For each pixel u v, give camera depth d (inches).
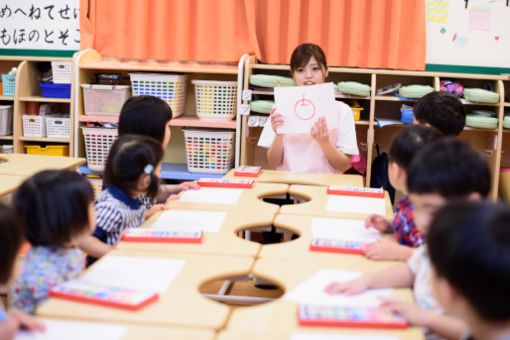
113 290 49.8
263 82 135.1
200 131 137.5
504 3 141.9
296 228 72.6
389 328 44.5
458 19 143.3
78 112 142.1
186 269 56.9
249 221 75.0
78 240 59.2
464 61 144.6
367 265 59.3
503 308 30.9
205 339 42.6
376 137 151.1
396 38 137.4
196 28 144.3
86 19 146.7
